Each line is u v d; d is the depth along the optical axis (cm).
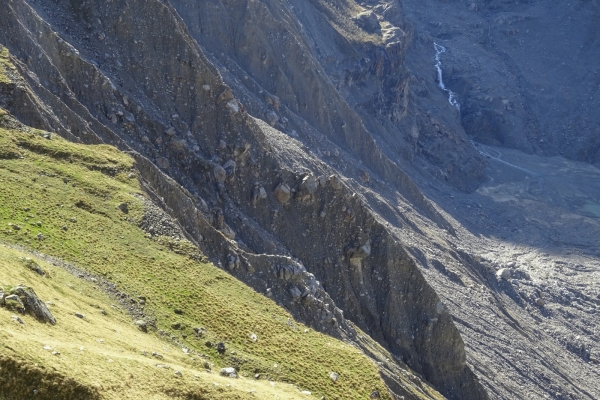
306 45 18888
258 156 10988
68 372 3291
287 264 8112
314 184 11169
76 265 5219
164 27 10838
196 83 10825
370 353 8550
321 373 5600
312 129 16488
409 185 19300
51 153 6656
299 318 7688
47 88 8162
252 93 15188
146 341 4625
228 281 6362
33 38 8325
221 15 16188
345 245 11231
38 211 5672
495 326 14412
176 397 3769
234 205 10325
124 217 6284
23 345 3278
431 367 11106
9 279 4012
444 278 15062
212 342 5309
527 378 13350
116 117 9231
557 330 16575
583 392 14088
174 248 6350
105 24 10419
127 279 5456
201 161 10044
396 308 11219
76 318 4206
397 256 11506
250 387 4550
